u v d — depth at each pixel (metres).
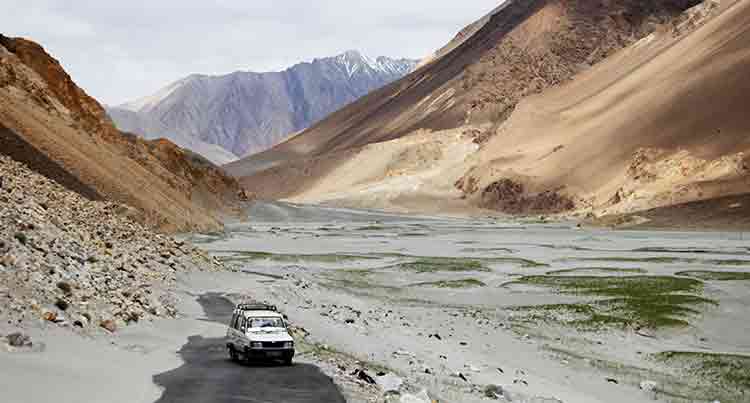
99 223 43.81
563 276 68.94
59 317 22.53
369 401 18.77
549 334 41.78
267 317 24.78
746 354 36.38
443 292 61.16
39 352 19.48
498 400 22.73
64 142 87.06
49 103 103.44
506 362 33.31
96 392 17.38
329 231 163.25
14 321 20.78
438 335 38.84
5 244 25.28
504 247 116.38
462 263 82.31
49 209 36.75
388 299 56.84
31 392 16.17
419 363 28.67
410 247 115.94
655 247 114.56
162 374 21.02
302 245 115.81
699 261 86.50
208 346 27.00
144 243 48.31
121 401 17.00
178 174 182.50
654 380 30.86
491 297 58.38
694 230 163.88
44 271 25.55
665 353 35.91
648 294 56.28
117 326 25.77
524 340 39.75
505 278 71.19
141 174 113.19
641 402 26.98
